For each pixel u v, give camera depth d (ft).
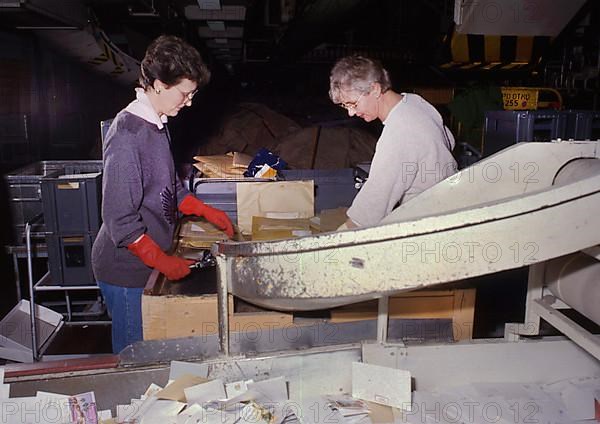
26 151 15.53
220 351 4.48
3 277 12.66
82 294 12.21
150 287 5.23
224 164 8.96
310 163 13.00
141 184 5.56
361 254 3.36
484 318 8.21
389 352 4.53
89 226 9.09
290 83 36.06
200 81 5.45
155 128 5.65
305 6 16.81
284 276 3.60
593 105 16.22
